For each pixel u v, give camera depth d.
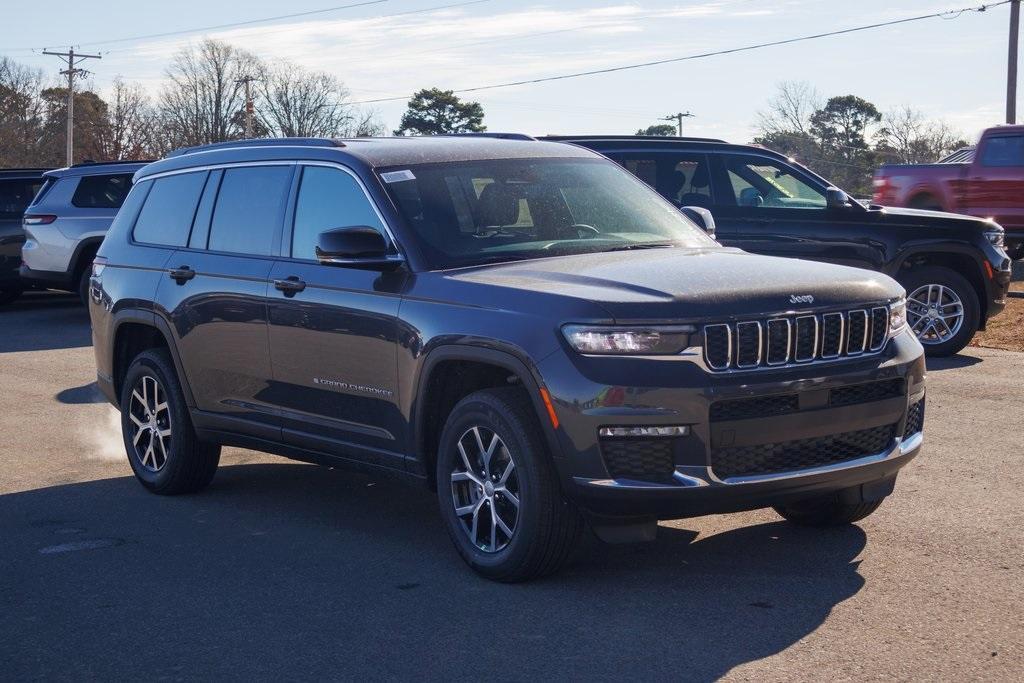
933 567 5.32
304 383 6.13
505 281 5.26
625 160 11.46
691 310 4.76
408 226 5.72
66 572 5.66
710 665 4.28
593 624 4.73
